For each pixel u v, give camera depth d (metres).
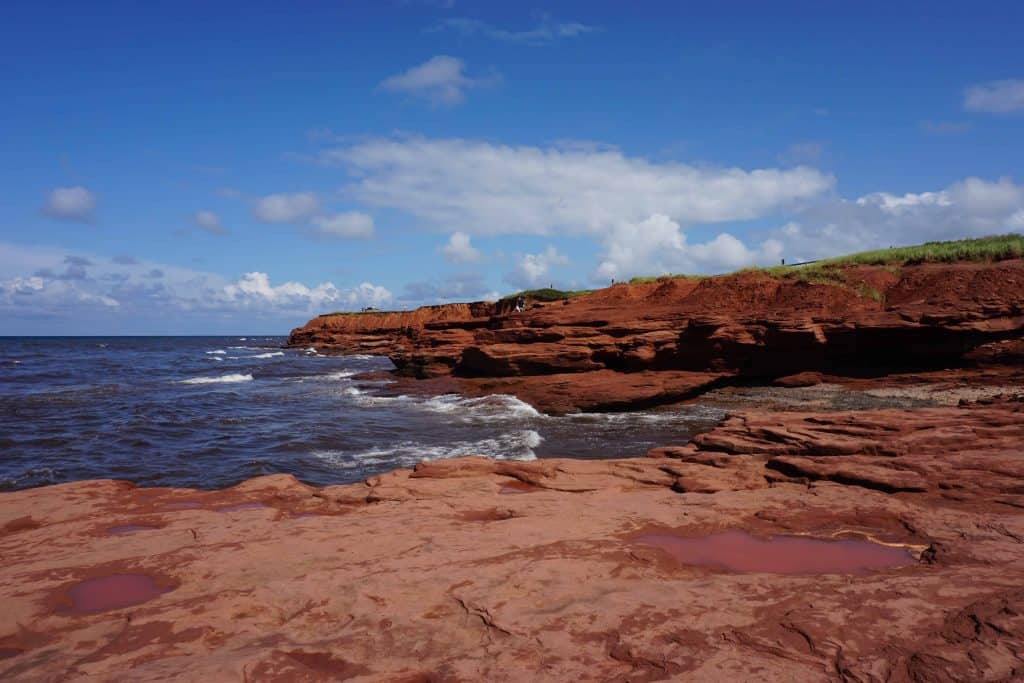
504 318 39.78
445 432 21.02
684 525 7.33
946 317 22.66
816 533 6.95
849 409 20.72
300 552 6.80
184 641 4.77
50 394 33.94
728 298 30.36
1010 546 5.93
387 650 4.40
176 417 25.16
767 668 3.79
